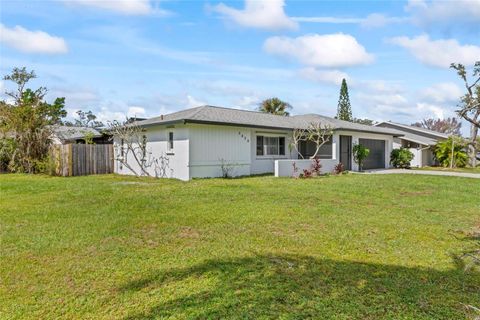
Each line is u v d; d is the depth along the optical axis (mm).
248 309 3232
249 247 5105
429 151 27953
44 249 5000
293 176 16047
